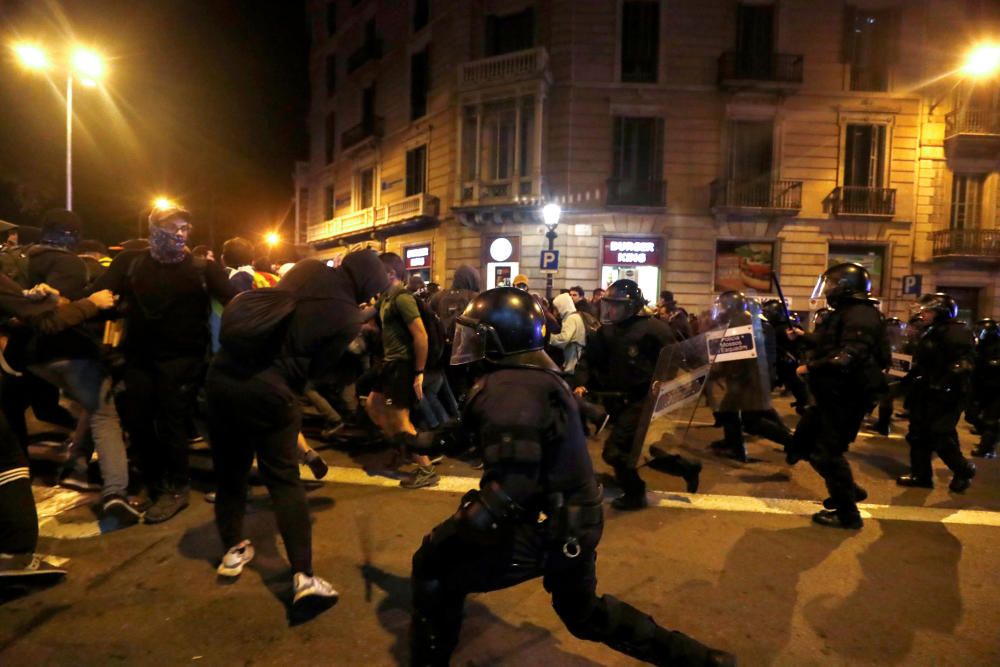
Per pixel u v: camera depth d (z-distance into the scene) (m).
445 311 5.62
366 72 26.95
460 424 2.10
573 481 1.92
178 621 2.74
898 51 19.08
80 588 3.02
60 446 5.48
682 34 18.91
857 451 6.76
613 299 4.16
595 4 18.86
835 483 4.11
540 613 2.90
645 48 19.12
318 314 2.85
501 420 1.77
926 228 19.33
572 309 7.32
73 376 3.58
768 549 3.76
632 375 4.20
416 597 2.02
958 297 19.75
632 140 19.09
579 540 1.91
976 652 2.67
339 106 29.92
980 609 3.05
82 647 2.54
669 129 18.98
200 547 3.50
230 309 2.77
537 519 1.94
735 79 18.42
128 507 3.71
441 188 21.83
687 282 19.06
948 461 5.15
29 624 2.69
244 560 3.15
